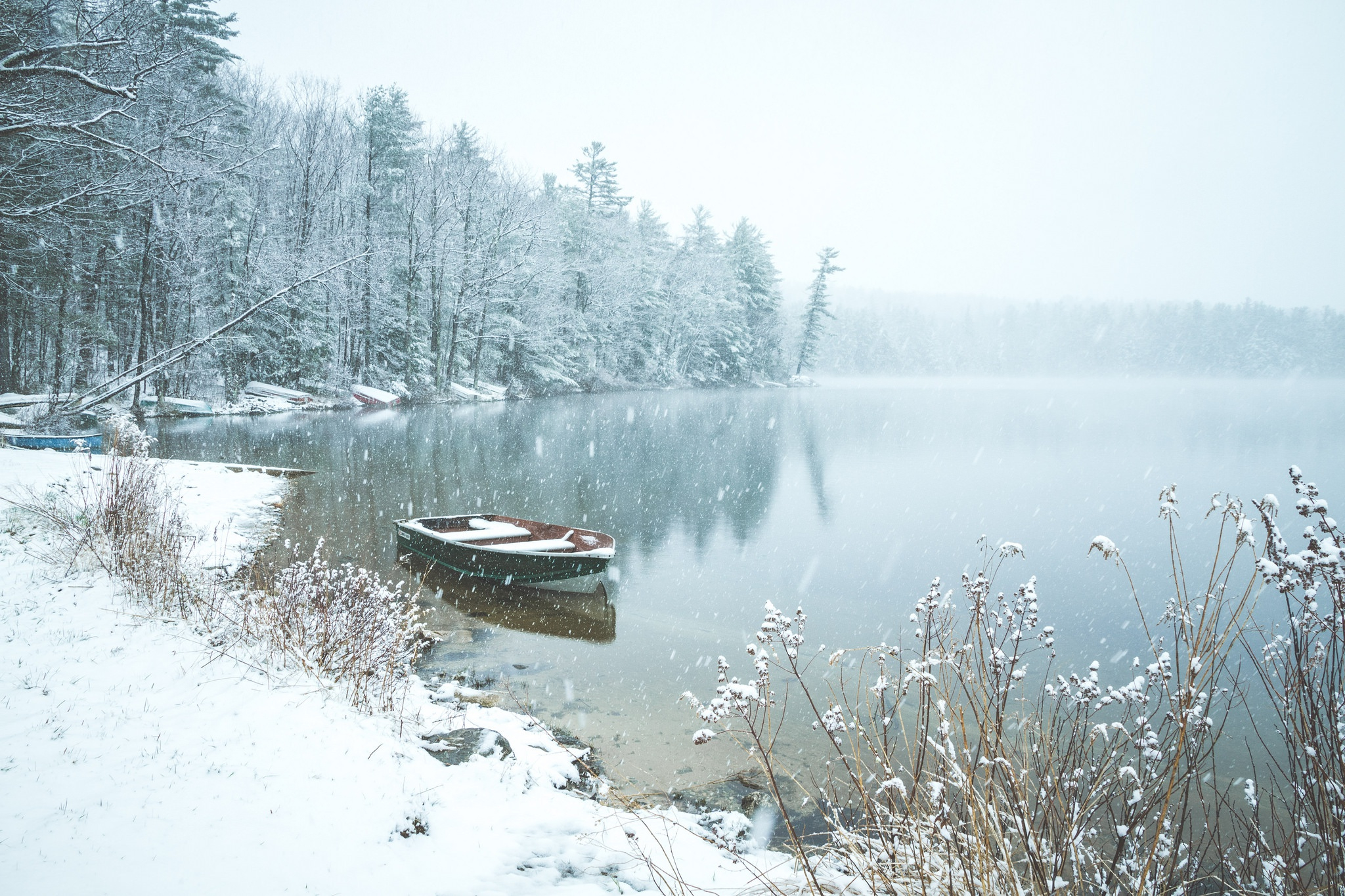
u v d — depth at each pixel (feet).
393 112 127.85
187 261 82.99
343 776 11.71
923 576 37.73
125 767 10.98
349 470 60.03
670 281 213.05
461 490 54.65
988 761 7.78
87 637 16.52
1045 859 7.85
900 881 8.06
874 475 72.54
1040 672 25.09
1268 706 19.79
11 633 16.19
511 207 143.95
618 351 195.93
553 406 138.31
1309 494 6.76
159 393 87.30
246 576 28.84
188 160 48.08
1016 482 70.59
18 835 8.90
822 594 34.09
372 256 111.04
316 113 116.06
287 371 109.19
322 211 117.91
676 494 58.29
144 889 8.16
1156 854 8.18
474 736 15.28
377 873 9.20
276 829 9.85
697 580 35.40
